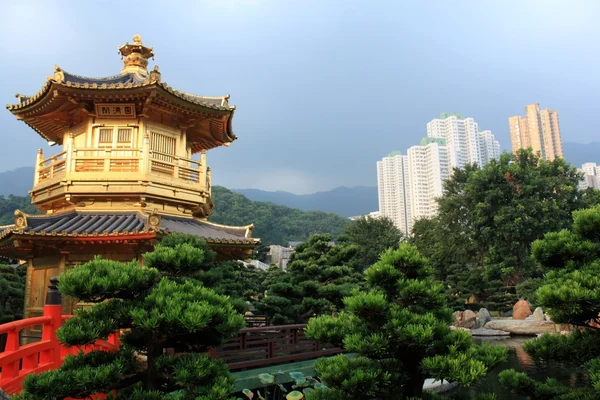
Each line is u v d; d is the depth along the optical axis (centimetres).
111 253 1549
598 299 713
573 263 829
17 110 1895
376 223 7025
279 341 1795
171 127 1941
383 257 855
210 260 1180
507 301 4962
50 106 1811
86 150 1725
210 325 762
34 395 659
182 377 708
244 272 4562
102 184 1691
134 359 797
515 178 5397
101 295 742
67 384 673
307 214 18000
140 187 1697
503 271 5019
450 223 5903
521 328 3956
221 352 1406
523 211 5103
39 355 1120
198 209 1959
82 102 1766
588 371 742
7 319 2269
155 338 795
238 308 1247
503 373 873
